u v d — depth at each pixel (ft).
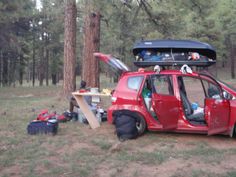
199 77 18.89
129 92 19.76
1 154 16.10
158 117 18.38
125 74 20.36
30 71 164.35
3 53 100.48
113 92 20.36
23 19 87.61
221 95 18.08
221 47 87.35
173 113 18.57
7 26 72.49
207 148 16.92
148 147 17.30
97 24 36.52
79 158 15.40
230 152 16.26
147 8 38.14
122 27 45.32
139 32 53.57
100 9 27.94
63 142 18.29
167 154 15.98
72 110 25.17
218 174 13.19
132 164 14.62
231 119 18.20
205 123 18.70
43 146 17.58
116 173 13.48
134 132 18.93
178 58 19.62
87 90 23.53
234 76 108.88
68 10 35.86
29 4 83.51
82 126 22.70
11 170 13.93
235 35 93.66
